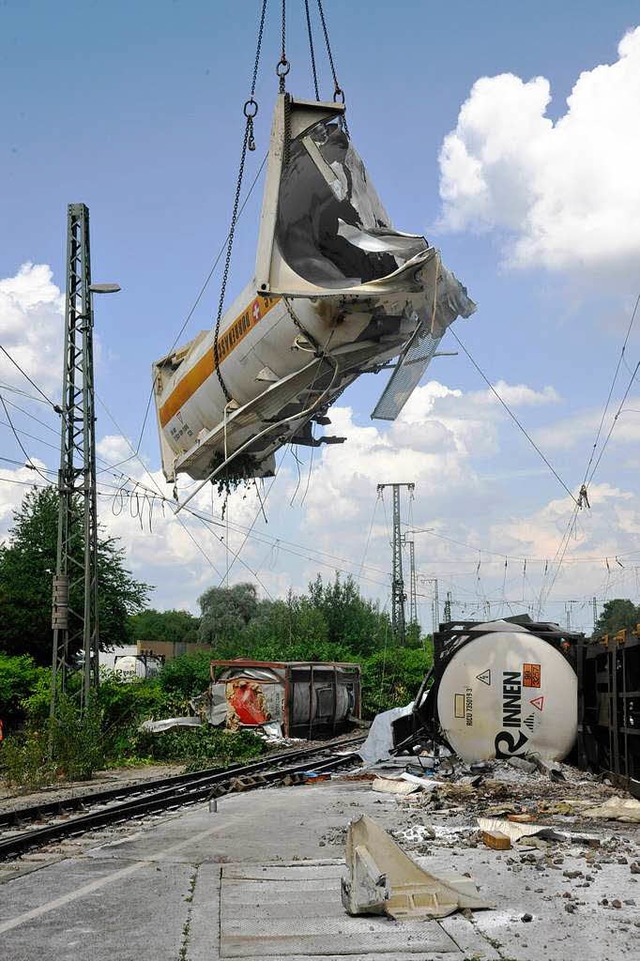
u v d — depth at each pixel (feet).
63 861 30.48
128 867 29.14
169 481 70.03
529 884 25.25
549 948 19.65
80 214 79.51
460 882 23.30
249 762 78.23
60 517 79.36
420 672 174.60
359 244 50.26
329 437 65.36
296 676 104.17
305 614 196.75
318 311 51.49
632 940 20.16
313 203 51.13
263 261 47.42
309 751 86.12
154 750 88.89
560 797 44.14
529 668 55.01
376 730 71.46
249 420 60.59
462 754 55.83
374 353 54.49
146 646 253.65
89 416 79.41
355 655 184.65
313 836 35.19
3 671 110.01
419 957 19.21
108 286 79.36
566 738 54.44
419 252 50.78
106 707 87.15
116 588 159.02
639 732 44.27
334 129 48.11
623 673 47.21
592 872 26.63
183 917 22.49
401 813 41.24
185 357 65.46
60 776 70.28
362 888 22.58
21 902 24.35
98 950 19.90
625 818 36.37
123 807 45.73
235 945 20.12
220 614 307.37
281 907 23.35
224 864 29.30
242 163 47.34
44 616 133.08
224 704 103.60
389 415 56.90
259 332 56.03
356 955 19.38
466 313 53.06
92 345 79.71
